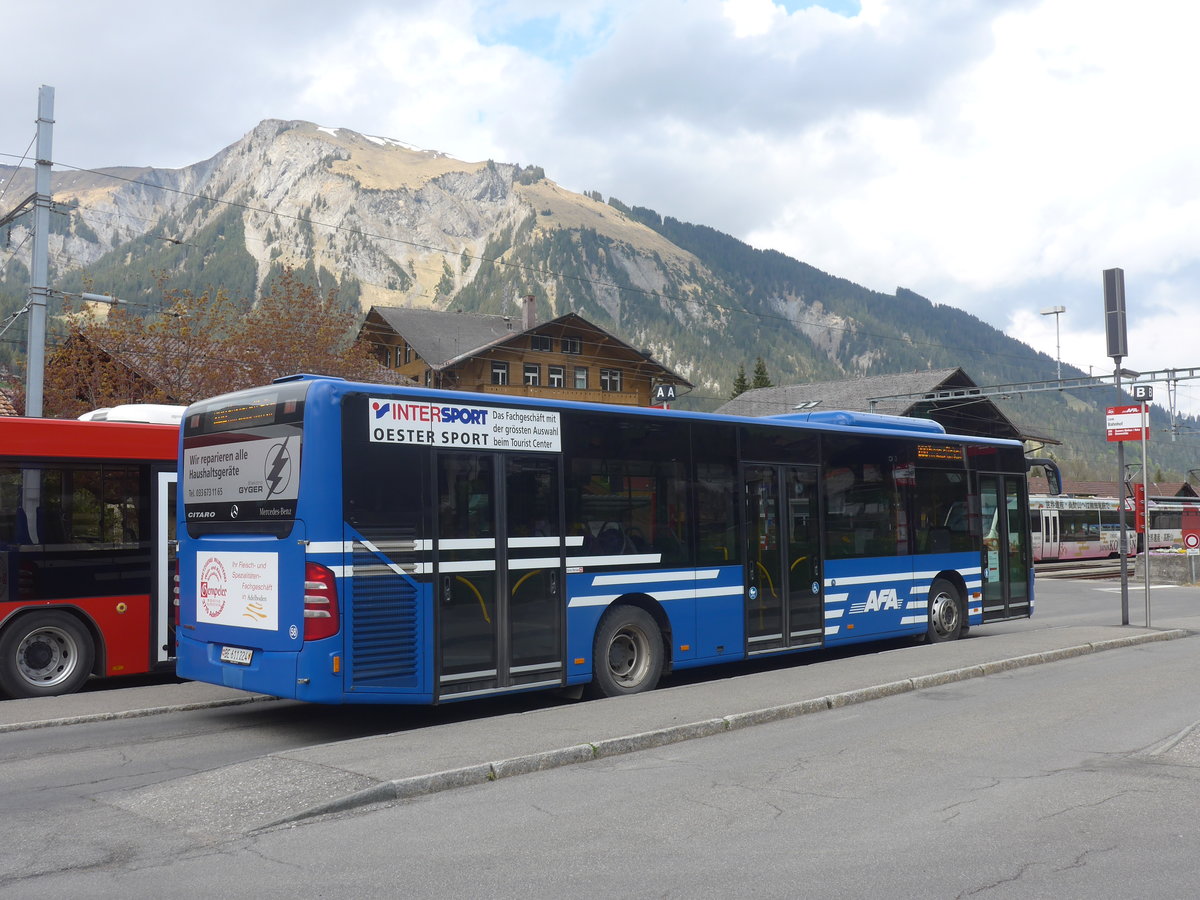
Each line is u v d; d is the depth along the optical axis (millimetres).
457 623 10180
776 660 15672
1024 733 9547
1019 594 17984
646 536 12047
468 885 5609
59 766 8727
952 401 61688
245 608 9992
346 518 9500
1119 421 18547
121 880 5785
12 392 32812
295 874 5840
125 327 32906
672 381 77375
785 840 6359
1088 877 5660
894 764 8336
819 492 14336
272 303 36219
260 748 9516
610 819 6832
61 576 12391
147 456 13125
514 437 10828
